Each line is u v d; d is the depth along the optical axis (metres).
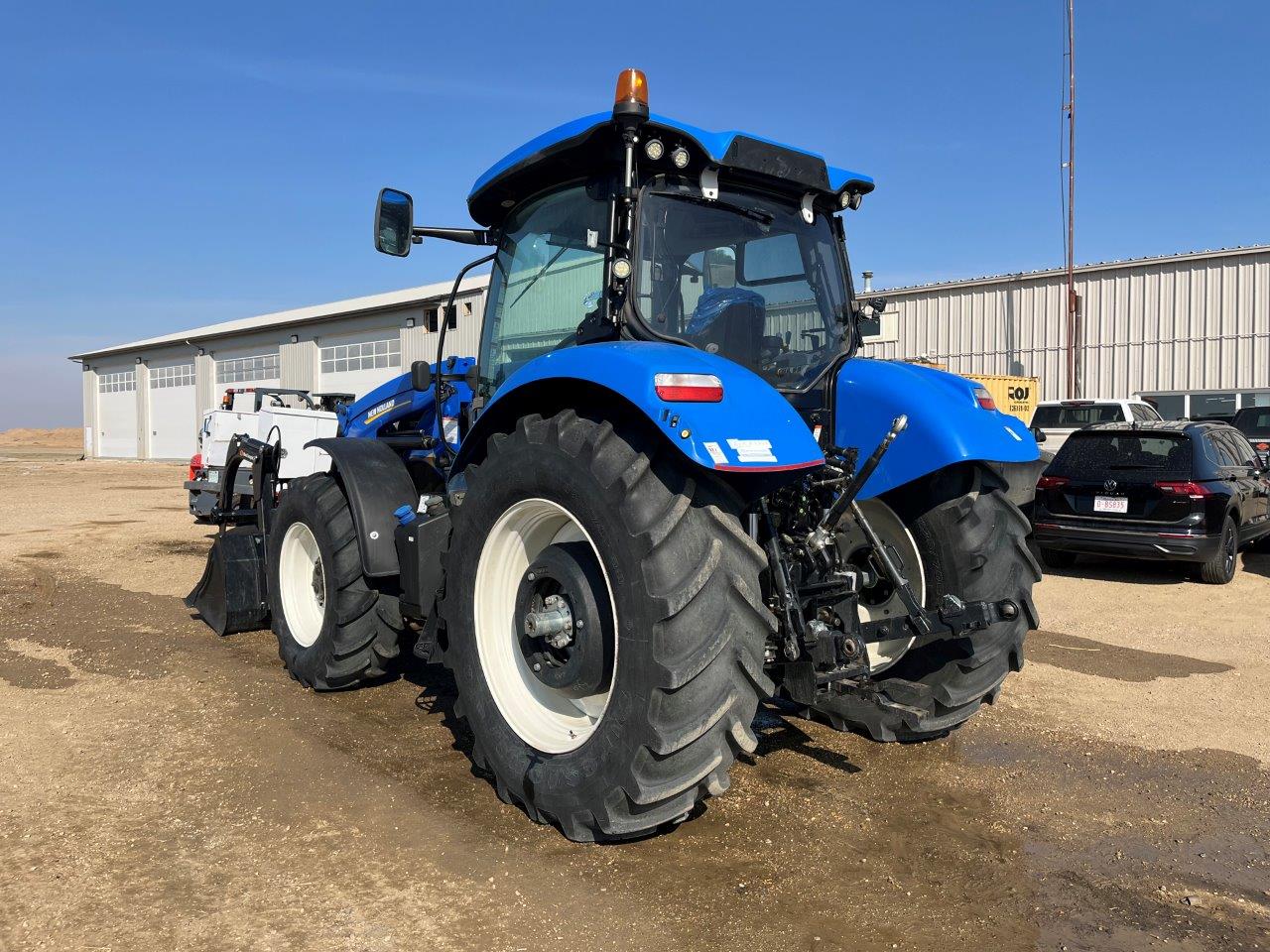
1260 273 18.22
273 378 27.92
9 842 2.90
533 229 3.74
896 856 2.93
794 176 3.58
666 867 2.81
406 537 3.94
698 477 2.76
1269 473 9.62
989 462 3.65
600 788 2.75
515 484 3.07
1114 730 4.19
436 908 2.54
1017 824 3.19
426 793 3.32
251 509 6.75
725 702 2.65
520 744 3.11
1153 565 9.18
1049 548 8.62
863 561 3.77
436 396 4.45
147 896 2.57
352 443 4.52
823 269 3.84
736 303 3.47
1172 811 3.32
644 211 3.24
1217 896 2.71
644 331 3.19
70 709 4.24
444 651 3.67
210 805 3.19
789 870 2.82
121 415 34.31
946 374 3.78
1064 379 20.69
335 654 4.28
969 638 3.61
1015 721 4.30
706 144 3.28
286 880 2.68
